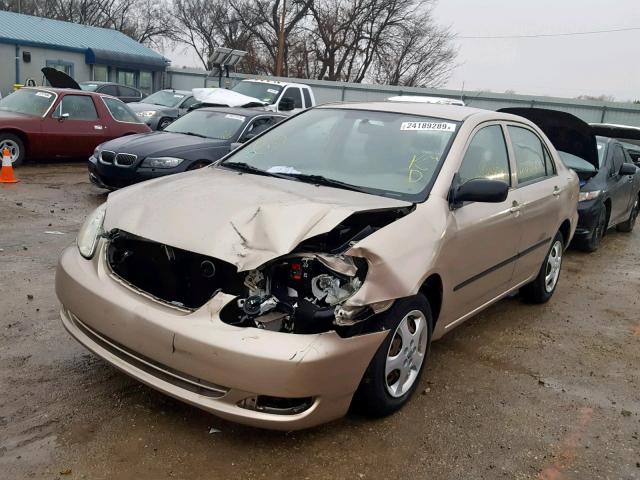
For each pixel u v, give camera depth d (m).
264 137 4.77
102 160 9.02
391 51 44.53
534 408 3.87
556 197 5.44
